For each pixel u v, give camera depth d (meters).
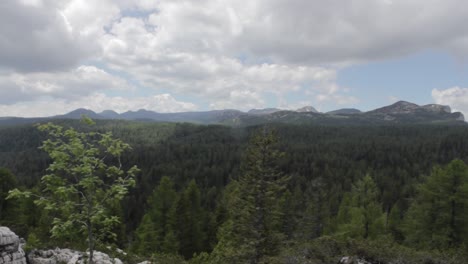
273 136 22.20
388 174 99.38
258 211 21.38
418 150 125.88
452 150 123.12
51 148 9.68
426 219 29.27
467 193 26.48
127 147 10.55
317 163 113.88
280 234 21.23
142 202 84.50
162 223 44.47
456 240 26.88
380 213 43.84
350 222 39.59
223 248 25.81
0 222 33.66
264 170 21.77
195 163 122.50
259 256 20.50
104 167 10.58
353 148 136.00
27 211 39.62
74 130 9.80
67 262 17.34
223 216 48.53
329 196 72.00
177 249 38.00
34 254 17.98
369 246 18.16
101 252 19.52
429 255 17.25
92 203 10.33
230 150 140.50
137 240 42.84
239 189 23.00
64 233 9.80
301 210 45.97
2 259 15.30
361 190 56.00
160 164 117.38
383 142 142.62
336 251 18.38
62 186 9.54
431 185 29.48
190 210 45.19
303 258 17.20
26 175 115.38
